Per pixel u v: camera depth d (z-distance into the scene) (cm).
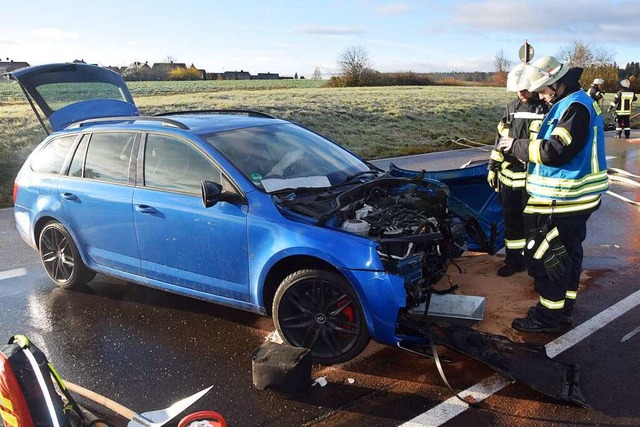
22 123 1705
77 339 436
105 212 476
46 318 476
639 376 355
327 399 345
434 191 464
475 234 532
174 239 435
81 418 279
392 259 359
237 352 409
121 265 482
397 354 396
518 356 354
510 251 513
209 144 430
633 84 5019
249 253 395
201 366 390
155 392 360
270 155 448
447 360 380
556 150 371
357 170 488
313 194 421
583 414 319
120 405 328
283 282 386
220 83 5309
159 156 453
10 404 251
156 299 511
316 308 381
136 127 476
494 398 338
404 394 347
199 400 348
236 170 412
